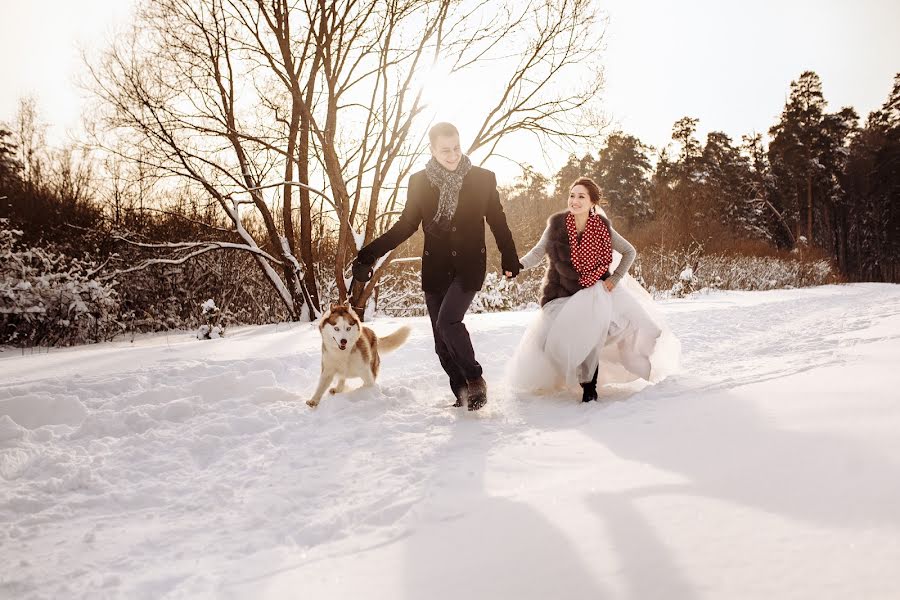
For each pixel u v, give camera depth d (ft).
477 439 11.52
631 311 14.65
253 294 47.39
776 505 6.14
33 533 8.29
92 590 6.54
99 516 8.93
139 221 46.73
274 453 11.43
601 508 6.82
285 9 34.68
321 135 31.76
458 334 13.23
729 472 7.39
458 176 13.16
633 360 14.73
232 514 8.66
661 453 8.86
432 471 9.65
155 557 7.38
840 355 14.24
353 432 12.44
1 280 36.14
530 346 15.39
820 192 164.86
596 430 11.03
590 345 13.92
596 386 15.29
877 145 169.17
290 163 39.34
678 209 114.52
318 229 43.88
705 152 169.99
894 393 9.45
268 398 15.38
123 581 6.73
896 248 168.45
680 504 6.57
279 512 8.61
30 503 9.37
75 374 17.75
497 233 13.94
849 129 169.48
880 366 11.91
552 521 6.69
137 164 38.88
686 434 9.64
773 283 89.45
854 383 10.70
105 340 37.88
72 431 13.10
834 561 4.80
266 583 6.24
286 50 34.60
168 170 38.19
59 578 6.87
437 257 13.50
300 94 34.06
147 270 44.45
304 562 6.72
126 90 36.50
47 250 43.73
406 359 21.70
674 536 5.78
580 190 14.60
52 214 49.14
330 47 33.24
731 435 9.03
